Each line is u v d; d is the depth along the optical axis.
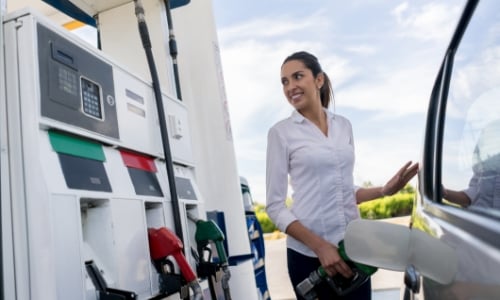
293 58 2.02
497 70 0.82
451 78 1.28
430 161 1.47
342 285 1.67
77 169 1.08
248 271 2.68
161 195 1.51
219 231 1.66
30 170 0.95
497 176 0.77
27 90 0.98
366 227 1.28
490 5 0.89
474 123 0.96
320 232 1.89
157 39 2.18
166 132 1.58
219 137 2.76
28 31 1.01
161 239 1.34
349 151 1.98
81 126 1.14
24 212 0.94
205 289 1.79
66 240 0.97
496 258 0.61
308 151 1.90
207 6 2.89
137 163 1.45
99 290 1.06
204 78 2.79
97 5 2.23
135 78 1.52
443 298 0.82
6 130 0.98
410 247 1.27
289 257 2.00
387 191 2.23
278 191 1.93
